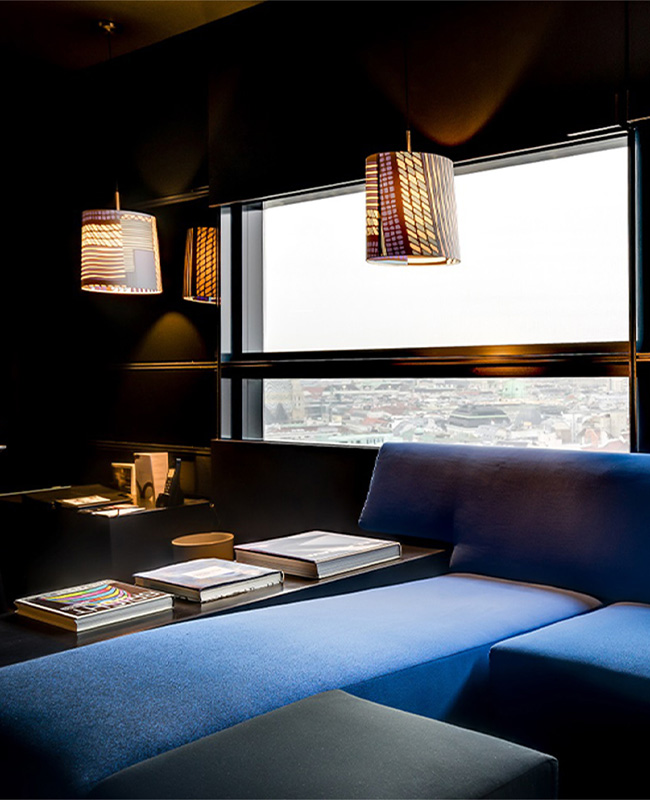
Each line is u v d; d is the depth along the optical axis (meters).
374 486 2.62
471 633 1.73
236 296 3.36
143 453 3.43
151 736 1.21
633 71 2.27
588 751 1.51
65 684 1.40
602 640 1.62
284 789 1.03
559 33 2.42
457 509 2.38
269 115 3.13
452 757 1.12
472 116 2.61
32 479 3.97
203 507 3.32
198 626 1.74
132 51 3.62
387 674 1.50
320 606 1.92
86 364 4.01
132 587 2.01
